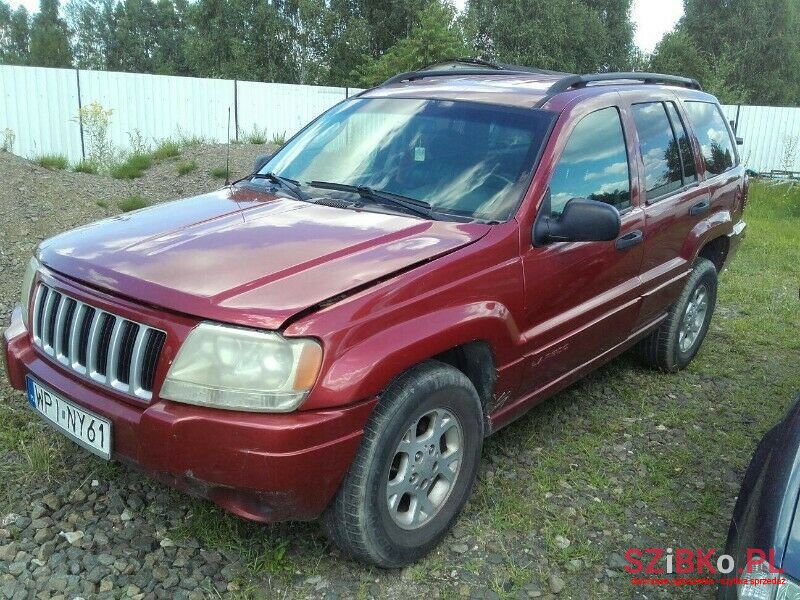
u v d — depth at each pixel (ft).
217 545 9.84
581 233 10.62
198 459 8.11
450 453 10.08
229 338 8.04
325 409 8.21
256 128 63.87
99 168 43.75
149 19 207.21
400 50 79.46
